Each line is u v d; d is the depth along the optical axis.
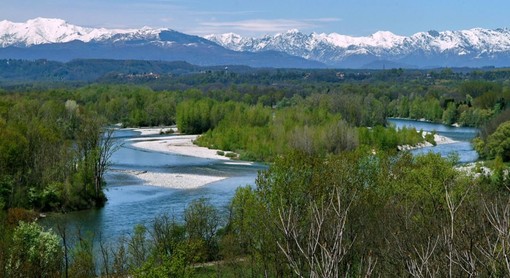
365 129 163.88
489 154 139.12
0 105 138.75
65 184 90.88
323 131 152.88
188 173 125.62
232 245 57.31
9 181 86.88
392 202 47.62
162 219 68.38
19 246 48.25
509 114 157.50
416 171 56.88
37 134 102.38
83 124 128.00
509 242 13.48
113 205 92.56
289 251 13.74
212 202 91.62
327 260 12.98
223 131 176.38
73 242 63.91
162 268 43.31
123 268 51.66
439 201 46.22
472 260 14.55
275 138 159.25
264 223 44.47
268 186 53.47
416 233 24.77
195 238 59.81
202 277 52.19
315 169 54.34
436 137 188.75
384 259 23.27
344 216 14.34
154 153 157.12
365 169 59.38
